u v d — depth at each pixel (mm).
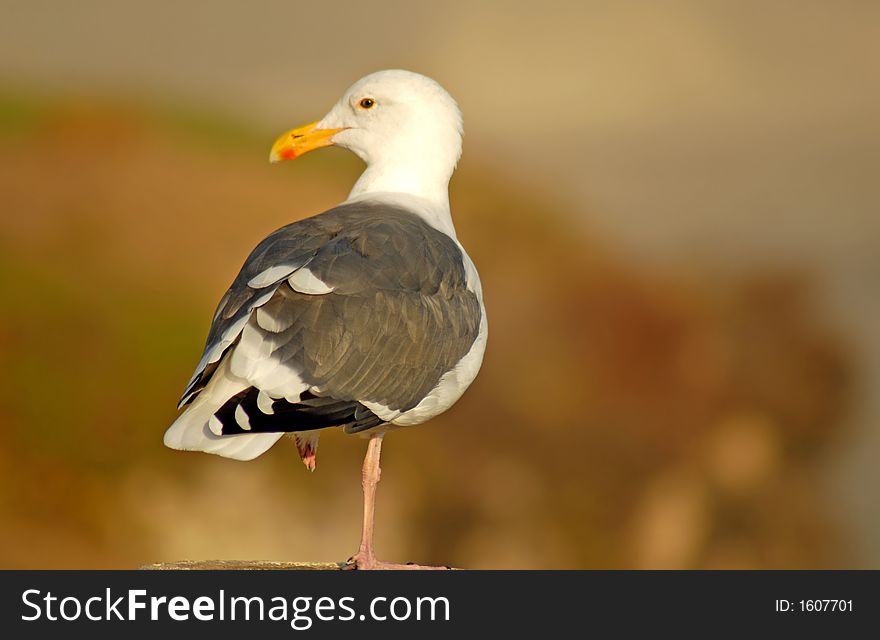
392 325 8812
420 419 9453
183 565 10133
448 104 10852
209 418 8211
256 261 8922
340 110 11047
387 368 8789
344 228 9258
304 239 9094
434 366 9125
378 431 9523
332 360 8539
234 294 8727
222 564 10047
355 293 8750
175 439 8141
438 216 10539
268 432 8250
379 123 10820
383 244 9125
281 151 11094
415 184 10695
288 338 8469
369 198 10508
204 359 8336
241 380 8336
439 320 9164
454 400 9625
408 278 9062
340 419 8539
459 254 9797
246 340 8391
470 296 9641
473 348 9578
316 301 8641
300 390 8391
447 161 10820
